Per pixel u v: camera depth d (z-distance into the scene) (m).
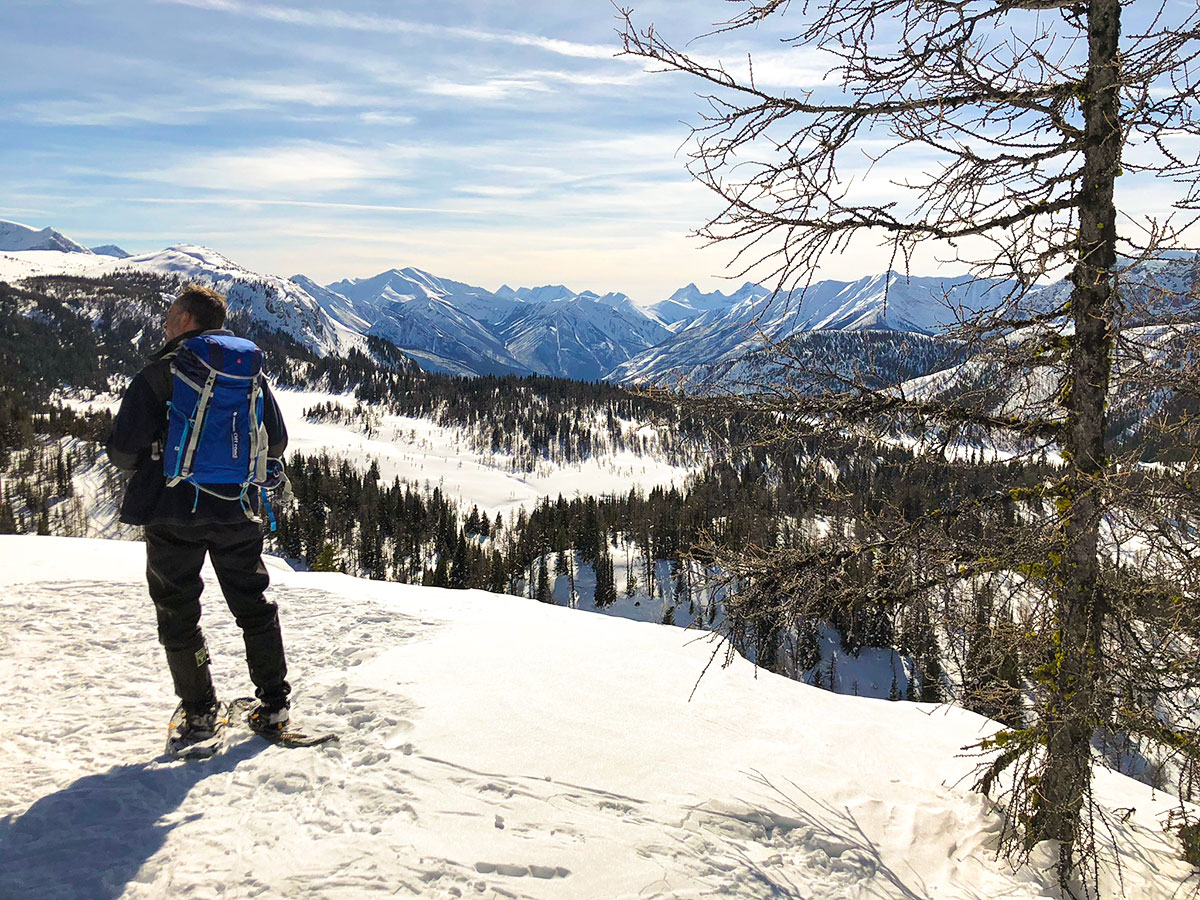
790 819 3.50
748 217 3.45
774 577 3.66
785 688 5.50
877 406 3.54
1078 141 3.42
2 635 5.03
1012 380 3.67
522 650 5.46
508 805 3.23
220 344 3.26
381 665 4.87
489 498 170.62
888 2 3.37
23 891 2.46
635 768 3.73
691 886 2.86
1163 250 2.98
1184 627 3.18
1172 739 3.28
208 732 3.52
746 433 3.55
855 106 3.37
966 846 3.73
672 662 5.59
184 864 2.66
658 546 75.00
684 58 3.32
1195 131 3.04
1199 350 2.98
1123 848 4.17
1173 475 3.09
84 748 3.47
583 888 2.75
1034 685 3.84
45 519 96.75
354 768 3.44
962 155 3.42
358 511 127.00
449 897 2.60
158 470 3.21
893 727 5.12
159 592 3.39
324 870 2.68
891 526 3.71
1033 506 3.80
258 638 3.61
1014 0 3.52
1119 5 3.43
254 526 3.48
